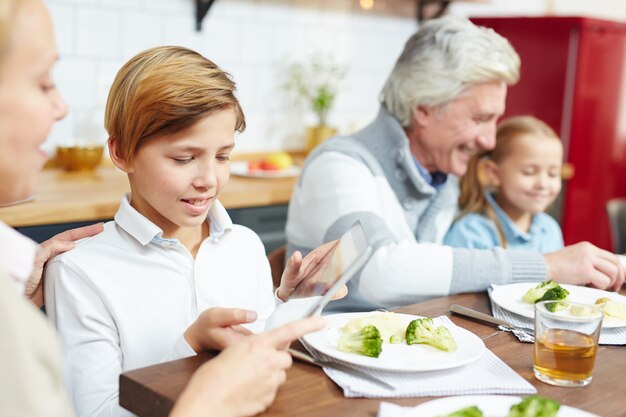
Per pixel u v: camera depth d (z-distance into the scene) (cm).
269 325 106
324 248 119
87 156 256
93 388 112
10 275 73
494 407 82
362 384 91
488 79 173
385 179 178
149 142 114
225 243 134
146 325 119
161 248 124
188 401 80
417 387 90
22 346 64
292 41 328
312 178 174
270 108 324
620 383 97
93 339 114
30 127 75
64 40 260
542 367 96
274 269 177
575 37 324
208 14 297
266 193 251
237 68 310
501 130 218
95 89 270
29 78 74
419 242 186
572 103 329
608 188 360
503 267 148
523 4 426
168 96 111
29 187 79
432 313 126
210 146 115
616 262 152
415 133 184
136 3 276
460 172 187
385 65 370
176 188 115
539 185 212
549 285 132
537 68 338
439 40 175
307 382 92
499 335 115
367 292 152
